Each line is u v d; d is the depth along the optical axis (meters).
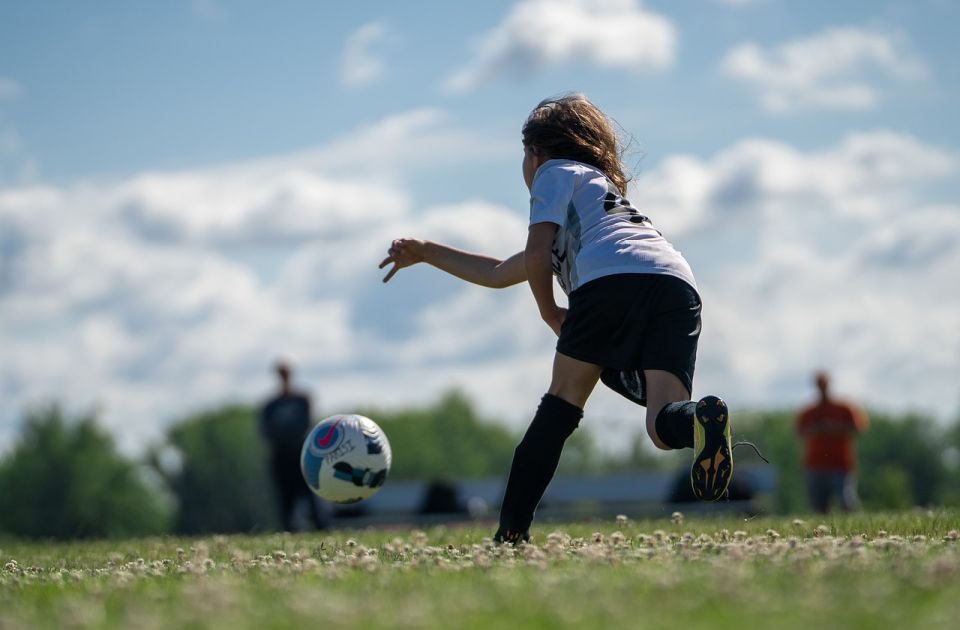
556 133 21.47
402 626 10.97
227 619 11.62
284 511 56.28
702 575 13.70
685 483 72.69
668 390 19.16
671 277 19.77
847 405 59.00
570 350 19.92
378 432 23.28
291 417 55.94
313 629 10.90
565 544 19.80
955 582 12.86
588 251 19.94
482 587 13.43
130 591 14.87
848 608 11.34
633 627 10.62
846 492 59.28
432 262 23.08
